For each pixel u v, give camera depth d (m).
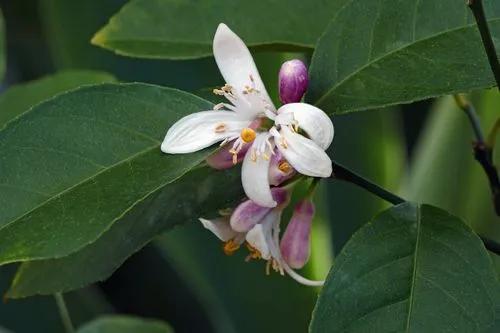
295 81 0.46
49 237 0.44
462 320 0.45
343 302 0.45
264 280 0.67
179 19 0.52
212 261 0.67
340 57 0.47
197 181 0.47
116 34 0.53
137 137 0.45
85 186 0.45
